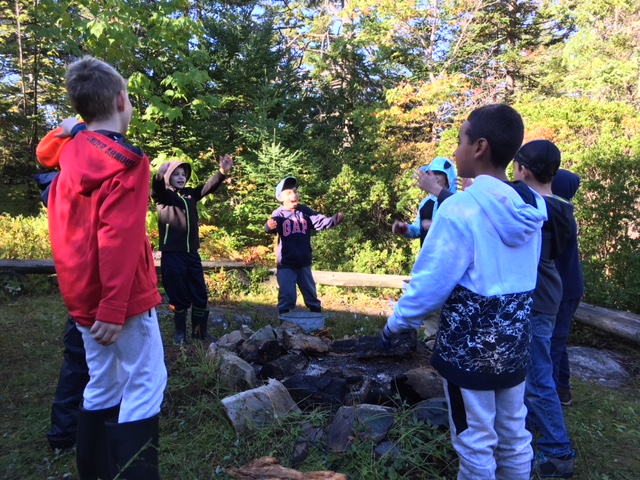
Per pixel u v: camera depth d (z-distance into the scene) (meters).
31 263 5.88
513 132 1.78
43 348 3.92
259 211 9.15
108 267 1.67
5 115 13.21
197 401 2.84
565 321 2.85
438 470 2.29
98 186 1.74
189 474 2.26
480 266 1.70
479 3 12.53
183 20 7.28
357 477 2.23
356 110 11.71
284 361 3.11
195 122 10.13
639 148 5.46
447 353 1.80
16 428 2.73
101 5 7.11
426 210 3.62
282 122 11.27
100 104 1.87
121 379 2.03
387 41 13.26
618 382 3.99
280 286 4.98
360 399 2.75
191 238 4.01
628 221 5.46
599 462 2.58
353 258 8.61
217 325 4.84
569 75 12.40
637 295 5.15
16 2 12.10
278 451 2.40
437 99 10.70
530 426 2.58
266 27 12.41
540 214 1.75
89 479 2.03
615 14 11.95
